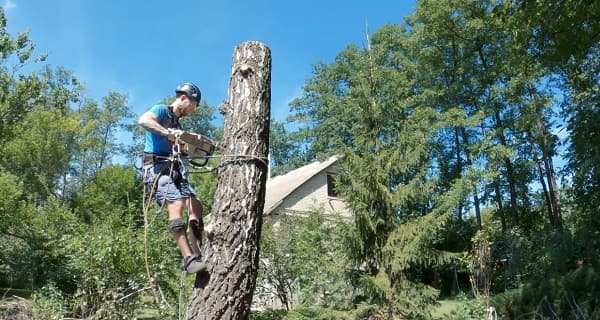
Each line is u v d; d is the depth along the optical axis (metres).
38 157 33.47
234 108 4.00
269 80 4.16
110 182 31.03
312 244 13.64
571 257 13.06
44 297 10.51
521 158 26.30
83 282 10.47
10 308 10.25
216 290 3.52
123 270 10.30
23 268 16.08
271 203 24.88
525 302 10.45
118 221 12.36
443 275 21.80
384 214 11.22
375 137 11.84
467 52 25.28
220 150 4.01
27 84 20.33
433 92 24.75
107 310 10.02
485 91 25.23
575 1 8.96
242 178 3.78
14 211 17.06
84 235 11.23
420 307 10.47
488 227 14.46
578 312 8.98
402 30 28.88
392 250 10.72
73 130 37.50
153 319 10.28
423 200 11.34
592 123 15.13
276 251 13.53
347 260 11.24
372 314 10.44
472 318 11.10
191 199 3.83
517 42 10.38
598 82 14.55
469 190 22.56
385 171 11.31
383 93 12.69
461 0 23.94
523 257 16.16
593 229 15.73
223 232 3.64
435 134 24.72
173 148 3.82
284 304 13.73
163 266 10.16
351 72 30.58
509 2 10.12
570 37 9.63
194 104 4.19
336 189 11.57
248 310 3.65
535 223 27.62
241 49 4.14
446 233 24.02
